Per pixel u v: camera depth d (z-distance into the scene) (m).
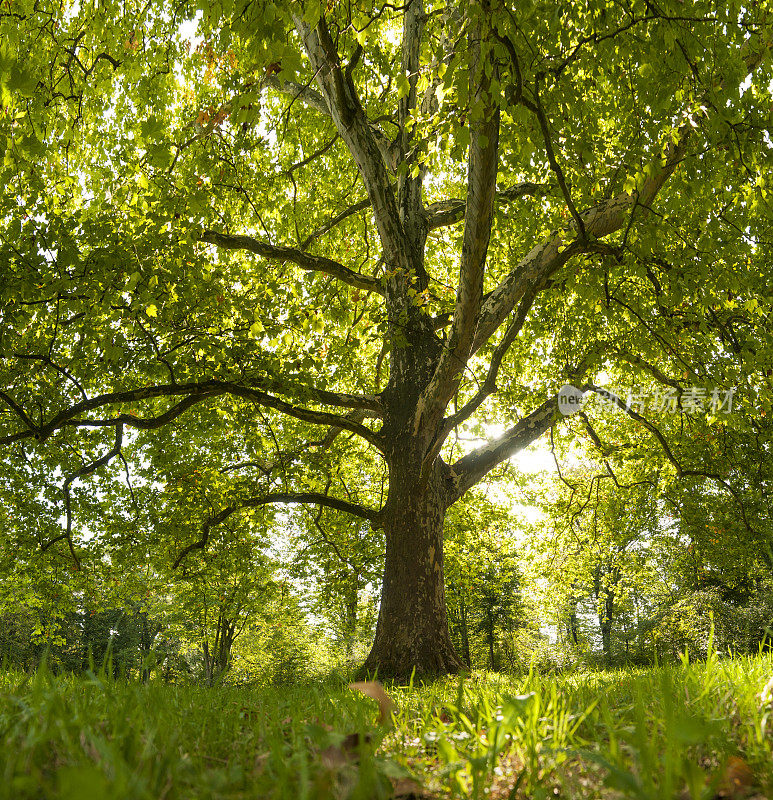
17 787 1.10
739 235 8.63
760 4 6.92
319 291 10.98
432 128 6.52
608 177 8.02
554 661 38.62
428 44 10.87
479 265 7.57
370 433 10.77
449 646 9.92
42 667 2.28
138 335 10.20
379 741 1.84
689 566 25.75
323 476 14.22
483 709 2.31
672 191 6.92
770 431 16.22
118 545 16.52
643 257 7.43
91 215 10.06
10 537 15.99
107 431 15.13
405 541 10.25
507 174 8.03
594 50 6.52
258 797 1.29
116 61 9.05
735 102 6.39
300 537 21.38
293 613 29.77
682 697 2.51
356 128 10.50
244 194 11.64
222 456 15.50
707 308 8.46
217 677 4.49
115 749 1.39
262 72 5.55
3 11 7.39
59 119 8.95
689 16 6.36
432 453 9.84
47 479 15.62
